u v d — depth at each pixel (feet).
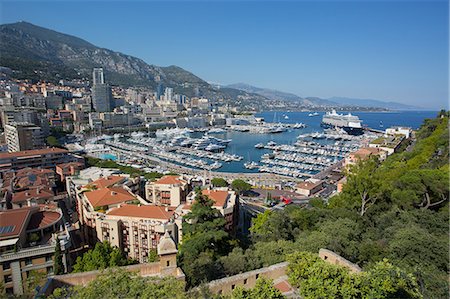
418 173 242.78
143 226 252.01
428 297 109.29
